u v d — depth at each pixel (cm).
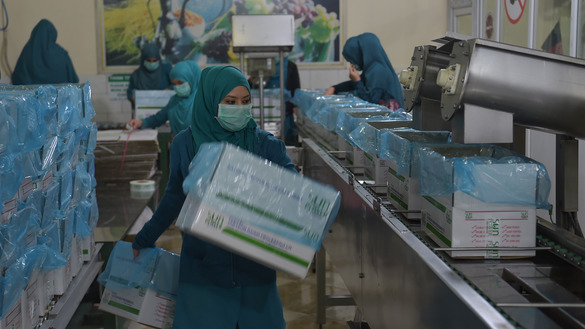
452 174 162
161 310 224
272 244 171
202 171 172
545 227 180
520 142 193
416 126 214
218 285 202
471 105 160
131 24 751
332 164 309
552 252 170
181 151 208
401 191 211
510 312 136
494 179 161
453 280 147
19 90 187
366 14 761
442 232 173
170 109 544
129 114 762
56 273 212
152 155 440
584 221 364
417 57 209
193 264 204
